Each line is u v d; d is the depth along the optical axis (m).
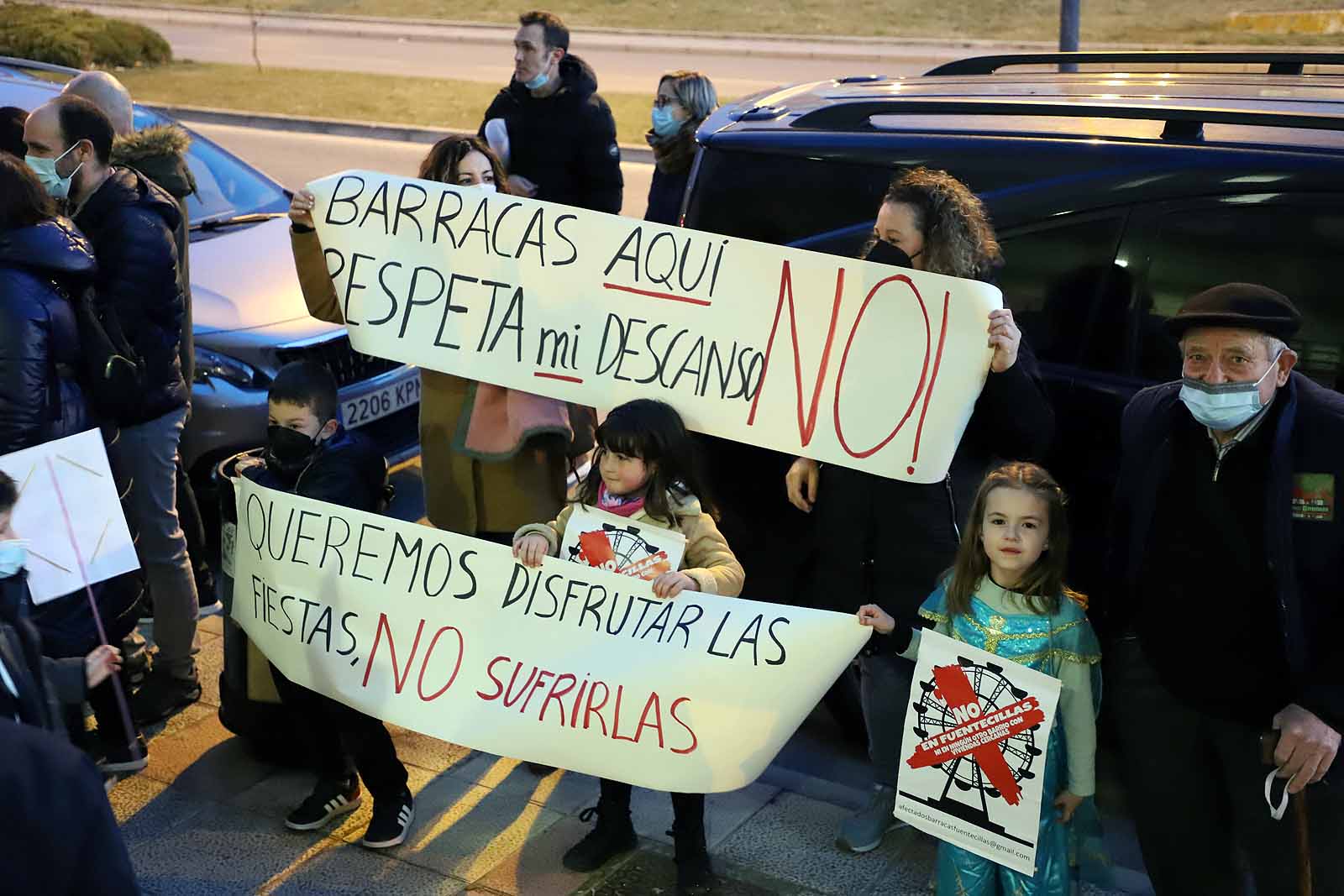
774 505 3.89
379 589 3.53
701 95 6.08
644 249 3.50
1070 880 3.03
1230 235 3.32
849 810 3.81
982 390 3.30
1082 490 3.51
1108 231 3.46
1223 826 2.94
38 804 1.78
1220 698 2.75
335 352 5.59
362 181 3.73
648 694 3.32
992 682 2.86
